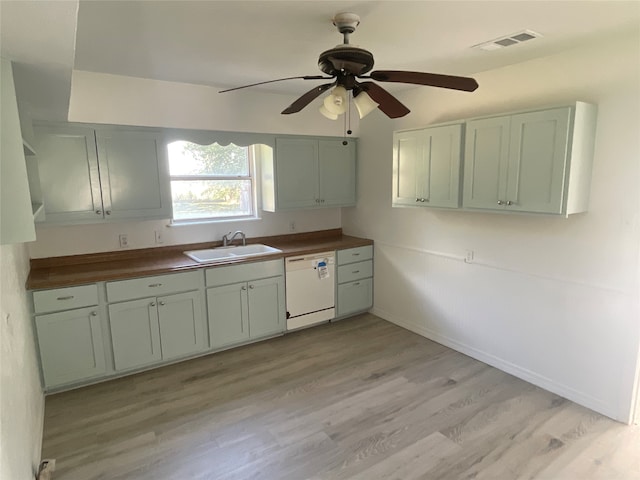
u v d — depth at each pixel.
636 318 2.41
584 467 2.15
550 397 2.83
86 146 2.99
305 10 1.93
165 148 3.35
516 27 2.16
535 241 2.89
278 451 2.31
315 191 4.21
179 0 1.81
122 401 2.83
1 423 1.43
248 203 4.20
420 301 3.92
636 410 2.51
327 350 3.64
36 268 3.14
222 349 3.64
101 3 1.83
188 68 2.99
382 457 2.25
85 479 2.10
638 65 2.28
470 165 2.94
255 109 3.94
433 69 3.00
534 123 2.52
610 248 2.49
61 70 1.51
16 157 1.34
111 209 3.14
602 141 2.47
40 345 2.75
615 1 1.84
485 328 3.33
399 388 2.97
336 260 4.14
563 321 2.79
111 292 2.97
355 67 1.92
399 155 3.52
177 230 3.77
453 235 3.50
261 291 3.69
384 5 1.87
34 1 0.95
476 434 2.43
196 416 2.65
